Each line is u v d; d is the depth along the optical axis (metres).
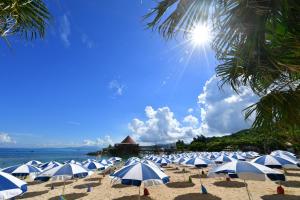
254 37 2.32
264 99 3.21
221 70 3.37
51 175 10.86
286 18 2.16
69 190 14.95
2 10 1.88
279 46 2.49
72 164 11.77
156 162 20.78
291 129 3.08
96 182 18.02
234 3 2.26
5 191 5.51
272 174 8.16
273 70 2.58
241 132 59.28
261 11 2.12
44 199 12.66
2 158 69.56
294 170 19.48
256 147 40.09
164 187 14.73
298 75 2.90
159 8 2.74
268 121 3.18
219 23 2.36
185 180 17.11
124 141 86.50
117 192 13.93
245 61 2.67
